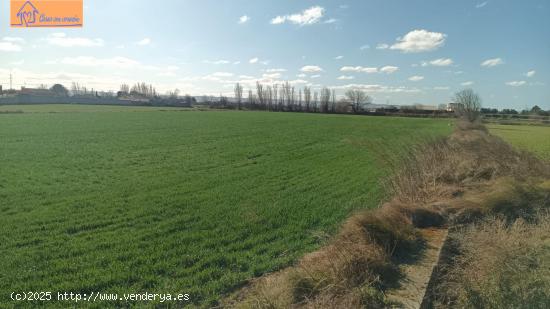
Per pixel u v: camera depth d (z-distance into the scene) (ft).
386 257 18.66
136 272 20.94
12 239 25.98
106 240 25.90
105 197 37.96
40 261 22.29
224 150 77.97
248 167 58.13
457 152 43.32
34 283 19.45
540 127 205.36
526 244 20.08
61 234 27.12
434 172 35.91
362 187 44.29
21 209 33.53
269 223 30.01
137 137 100.17
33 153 67.67
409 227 22.62
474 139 51.19
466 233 22.44
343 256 17.75
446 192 32.14
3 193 38.96
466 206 26.71
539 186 32.58
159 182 45.75
